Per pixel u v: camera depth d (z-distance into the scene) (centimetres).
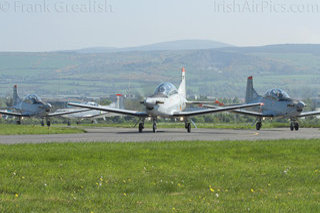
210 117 14462
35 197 1631
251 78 7362
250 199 1617
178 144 3431
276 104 6556
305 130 6638
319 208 1473
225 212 1430
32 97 8794
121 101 12056
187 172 2159
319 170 2241
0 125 7431
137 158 2608
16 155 2669
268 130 6650
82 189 1780
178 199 1614
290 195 1684
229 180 1970
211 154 2820
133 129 7119
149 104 5338
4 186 1789
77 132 5725
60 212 1429
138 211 1443
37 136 4816
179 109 5994
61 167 2258
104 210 1457
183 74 7256
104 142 3616
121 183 1892
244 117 14600
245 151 3002
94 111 12038
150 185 1848
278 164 2461
